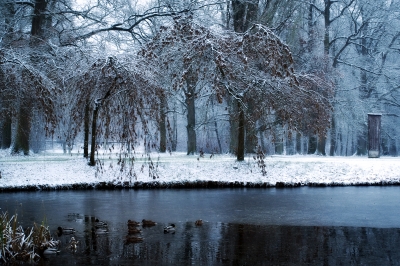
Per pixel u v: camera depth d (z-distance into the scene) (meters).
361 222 13.87
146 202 17.33
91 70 20.19
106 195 18.97
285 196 18.80
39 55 22.88
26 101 20.80
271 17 29.53
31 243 10.83
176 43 22.38
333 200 17.80
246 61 21.05
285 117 22.53
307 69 33.09
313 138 40.41
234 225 13.42
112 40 29.75
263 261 9.98
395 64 45.81
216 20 29.00
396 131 48.06
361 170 22.89
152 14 28.91
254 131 22.55
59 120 21.59
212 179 21.38
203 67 22.44
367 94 45.25
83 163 22.02
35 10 27.77
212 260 10.04
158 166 22.11
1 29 27.02
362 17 45.22
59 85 21.36
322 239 11.83
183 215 14.88
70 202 17.28
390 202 17.33
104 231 12.56
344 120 41.72
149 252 10.62
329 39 43.06
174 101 31.41
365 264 9.78
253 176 21.91
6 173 20.58
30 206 16.44
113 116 20.30
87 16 29.17
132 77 19.89
